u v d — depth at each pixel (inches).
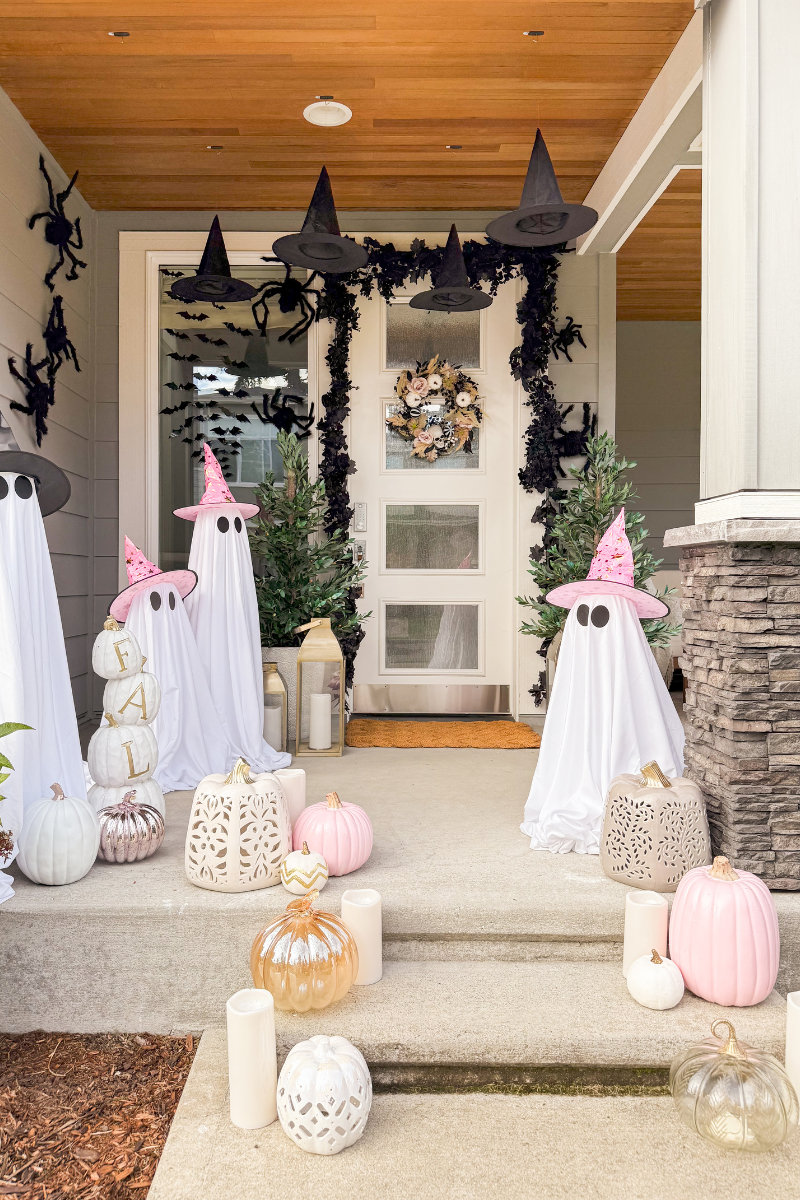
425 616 179.5
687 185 164.4
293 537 151.0
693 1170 59.2
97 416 174.4
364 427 177.9
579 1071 69.2
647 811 82.7
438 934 80.3
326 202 123.6
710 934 72.1
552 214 112.7
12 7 109.8
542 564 163.6
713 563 87.8
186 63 122.6
